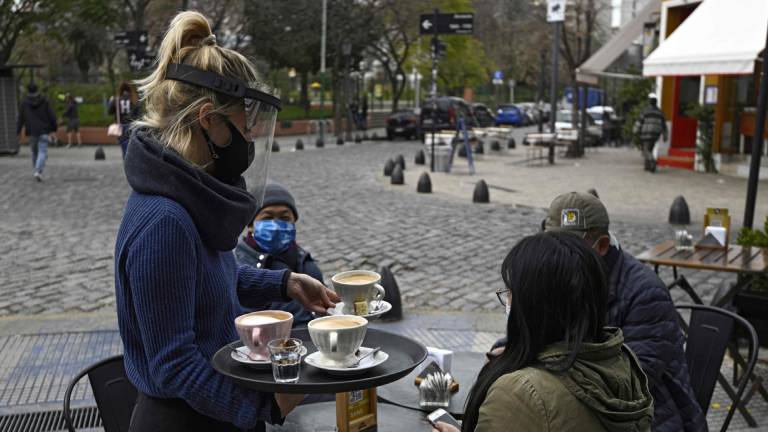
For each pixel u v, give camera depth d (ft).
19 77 95.20
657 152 71.97
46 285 26.09
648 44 78.95
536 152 87.86
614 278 10.98
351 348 6.58
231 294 6.95
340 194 48.98
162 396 6.47
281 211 13.87
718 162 64.75
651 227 37.50
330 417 9.39
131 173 6.42
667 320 10.73
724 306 18.17
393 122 116.26
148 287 6.07
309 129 125.49
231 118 6.63
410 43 142.82
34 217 39.27
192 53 6.57
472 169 63.46
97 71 155.74
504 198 47.88
